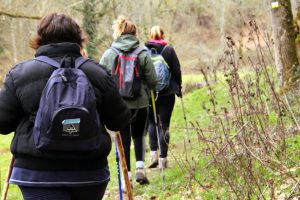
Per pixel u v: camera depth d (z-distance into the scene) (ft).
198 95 56.90
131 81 21.94
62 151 10.44
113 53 22.27
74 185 10.60
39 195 10.61
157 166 27.84
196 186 20.29
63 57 11.05
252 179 15.55
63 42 11.16
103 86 11.08
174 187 22.11
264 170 17.34
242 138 16.24
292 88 25.59
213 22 143.33
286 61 31.12
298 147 20.34
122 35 22.44
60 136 10.21
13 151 10.78
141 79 22.44
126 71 22.08
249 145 16.84
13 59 102.99
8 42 104.27
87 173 10.76
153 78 22.56
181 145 33.73
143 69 22.41
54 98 10.31
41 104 10.41
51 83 10.44
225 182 17.60
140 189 23.43
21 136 10.72
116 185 26.48
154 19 108.78
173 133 41.01
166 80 25.35
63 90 10.41
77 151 10.50
